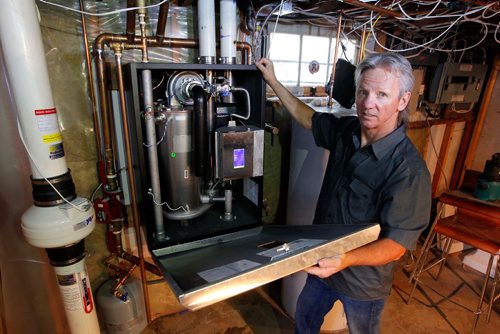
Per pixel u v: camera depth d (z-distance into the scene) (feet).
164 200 3.85
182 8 4.35
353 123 3.82
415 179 2.92
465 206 6.12
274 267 2.15
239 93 4.26
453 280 7.11
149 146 3.39
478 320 5.91
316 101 5.76
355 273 3.59
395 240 2.90
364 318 3.85
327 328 5.54
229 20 3.81
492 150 8.83
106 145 4.21
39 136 2.97
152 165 3.46
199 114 3.34
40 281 4.02
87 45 3.92
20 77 2.76
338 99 5.08
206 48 3.77
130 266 4.93
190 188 3.86
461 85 7.75
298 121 4.47
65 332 4.70
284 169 6.38
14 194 3.51
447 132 8.86
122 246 4.83
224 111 4.33
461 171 9.52
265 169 6.14
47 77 2.94
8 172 3.40
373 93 2.98
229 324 5.69
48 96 2.95
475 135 9.04
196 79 3.70
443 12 4.58
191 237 3.76
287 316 5.92
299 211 5.39
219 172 3.62
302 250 2.32
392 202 2.93
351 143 3.67
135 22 3.76
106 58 4.12
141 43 3.81
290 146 6.11
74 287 3.59
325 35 6.30
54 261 3.44
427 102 7.64
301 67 6.26
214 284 1.96
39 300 3.99
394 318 5.94
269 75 3.85
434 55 7.06
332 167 3.88
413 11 4.66
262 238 3.67
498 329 5.72
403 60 2.94
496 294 6.64
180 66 3.20
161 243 3.61
